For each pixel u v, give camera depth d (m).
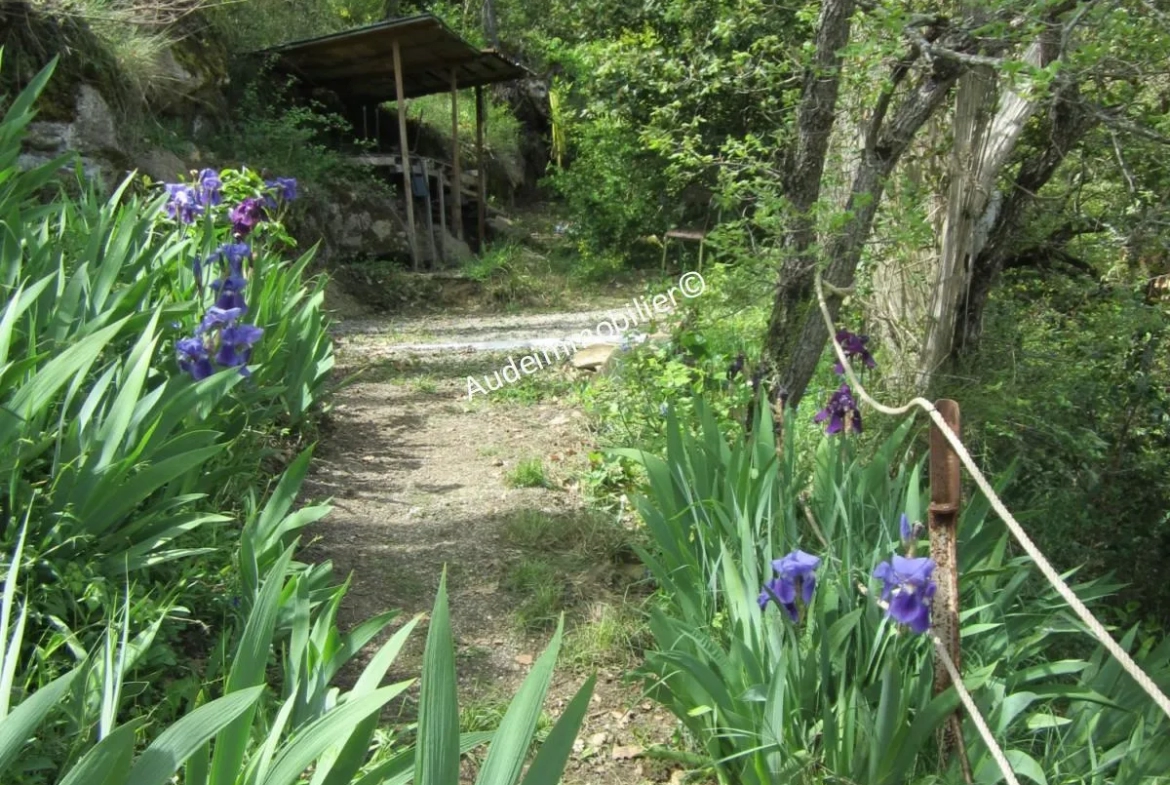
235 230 5.24
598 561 4.14
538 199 21.66
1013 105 4.64
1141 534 5.04
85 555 2.74
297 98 14.50
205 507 3.46
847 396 3.82
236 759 1.75
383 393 6.83
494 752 1.46
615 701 3.21
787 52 4.93
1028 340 5.68
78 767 1.37
